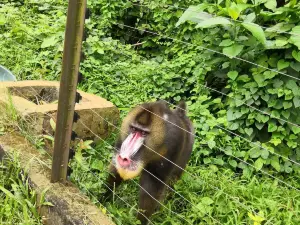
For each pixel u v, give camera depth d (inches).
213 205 100.6
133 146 91.6
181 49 164.6
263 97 124.5
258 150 120.0
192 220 96.4
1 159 91.3
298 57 121.1
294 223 99.3
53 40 151.1
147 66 151.8
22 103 106.5
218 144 122.9
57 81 128.6
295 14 126.9
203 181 106.1
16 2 192.5
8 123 98.7
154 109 95.6
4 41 155.0
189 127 109.1
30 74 144.4
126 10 186.4
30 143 94.6
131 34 189.6
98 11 184.4
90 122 109.7
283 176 121.7
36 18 177.8
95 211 76.2
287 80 124.9
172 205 101.5
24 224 76.1
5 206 79.2
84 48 152.1
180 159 102.4
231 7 124.7
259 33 118.8
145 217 89.1
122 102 135.0
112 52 159.6
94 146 111.7
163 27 177.3
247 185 110.7
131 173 90.0
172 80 150.6
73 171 91.4
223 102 140.5
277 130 122.6
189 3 170.9
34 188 81.6
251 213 93.2
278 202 106.6
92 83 136.8
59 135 78.7
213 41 138.9
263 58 129.0
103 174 98.1
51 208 78.0
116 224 83.5
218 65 142.8
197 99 139.7
